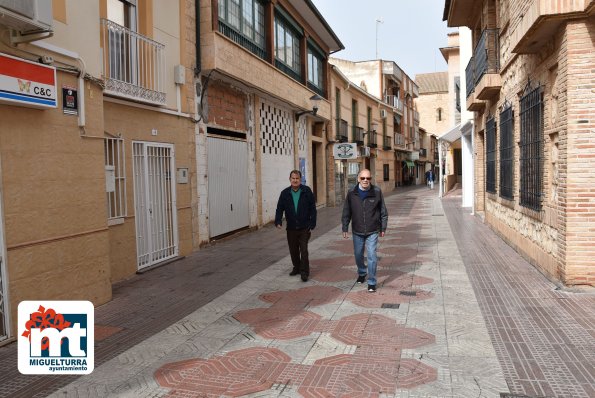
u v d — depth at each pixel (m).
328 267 9.00
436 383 4.09
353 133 30.38
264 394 3.97
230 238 12.91
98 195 6.64
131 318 6.10
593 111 6.55
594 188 6.62
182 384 4.19
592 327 5.29
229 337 5.33
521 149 9.36
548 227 7.71
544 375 4.19
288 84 16.34
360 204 7.26
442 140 26.88
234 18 12.83
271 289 7.42
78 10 6.29
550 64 7.43
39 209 5.63
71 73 6.12
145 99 8.69
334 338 5.20
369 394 3.93
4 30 5.09
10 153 5.26
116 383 4.24
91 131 6.49
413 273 8.23
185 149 10.45
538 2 6.55
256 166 14.92
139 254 8.77
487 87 11.71
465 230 13.52
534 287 7.04
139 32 9.12
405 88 47.56
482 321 5.62
